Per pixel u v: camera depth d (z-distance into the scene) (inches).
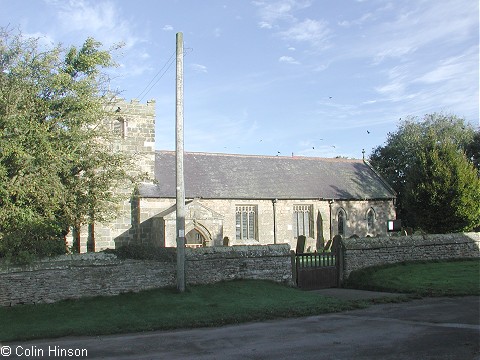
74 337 438.3
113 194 850.1
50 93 679.1
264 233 1405.0
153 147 1233.4
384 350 351.3
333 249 797.9
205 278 664.4
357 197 1568.7
